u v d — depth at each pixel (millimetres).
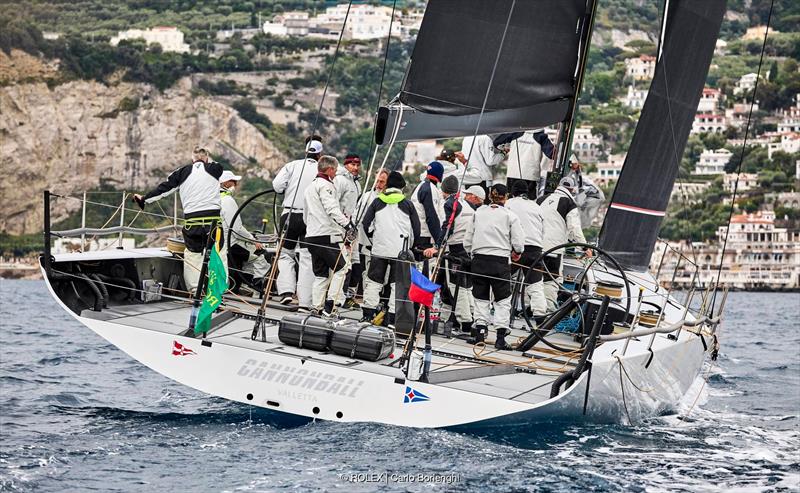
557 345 24891
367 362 20922
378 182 25672
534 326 27312
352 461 18312
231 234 28312
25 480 17438
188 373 21125
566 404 19516
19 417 23266
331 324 21312
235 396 20719
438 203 25594
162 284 26938
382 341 21031
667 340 24672
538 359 22500
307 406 20188
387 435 19516
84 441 20391
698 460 20516
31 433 21219
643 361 22281
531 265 24578
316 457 18578
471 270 24250
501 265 23906
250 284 28375
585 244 23203
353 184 26391
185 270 26406
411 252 24266
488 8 25344
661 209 30703
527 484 17594
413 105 25438
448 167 29625
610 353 21547
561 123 28156
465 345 24359
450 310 26203
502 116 26141
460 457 18703
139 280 26297
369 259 26797
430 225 24828
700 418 26453
